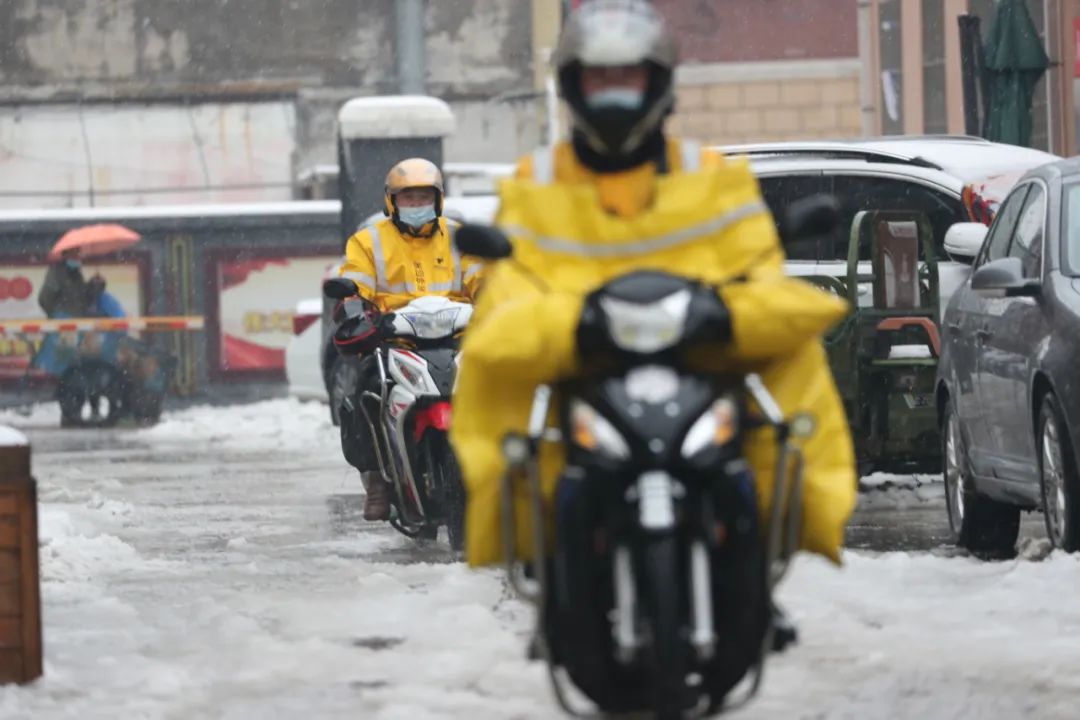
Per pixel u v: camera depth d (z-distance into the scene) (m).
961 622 19.56
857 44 94.38
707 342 12.77
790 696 16.14
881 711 15.57
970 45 49.66
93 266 75.88
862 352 30.47
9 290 75.00
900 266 30.94
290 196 105.06
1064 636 18.78
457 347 26.16
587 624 12.91
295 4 105.00
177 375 76.06
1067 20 54.44
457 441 13.52
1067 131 54.56
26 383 73.75
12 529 17.28
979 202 34.75
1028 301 24.44
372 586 22.97
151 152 104.56
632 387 12.62
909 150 36.06
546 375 12.95
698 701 12.88
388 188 26.75
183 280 76.06
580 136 13.61
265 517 33.34
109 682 17.33
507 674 17.05
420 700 16.27
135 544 29.34
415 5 103.94
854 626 19.34
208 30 104.69
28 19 103.75
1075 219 24.78
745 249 13.33
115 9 104.06
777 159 36.31
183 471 44.78
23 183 103.94
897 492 33.81
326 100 105.19
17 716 15.95
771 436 13.35
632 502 12.53
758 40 94.12
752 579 12.88
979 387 25.86
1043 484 23.73
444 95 106.19
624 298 12.67
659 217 13.30
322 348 53.41
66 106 103.94
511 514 13.19
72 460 49.69
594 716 13.38
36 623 17.36
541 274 13.38
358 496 37.16
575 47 13.17
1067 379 22.77
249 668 17.95
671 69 13.31
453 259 26.92
